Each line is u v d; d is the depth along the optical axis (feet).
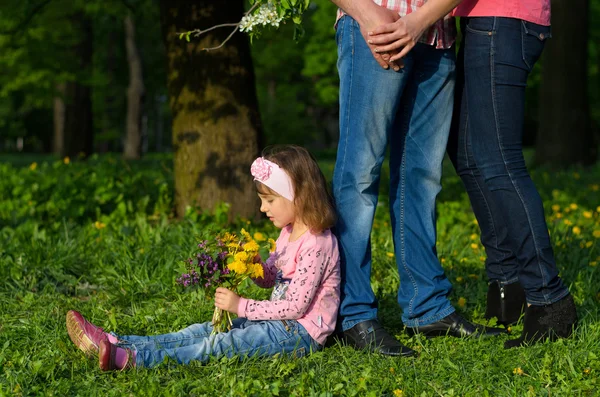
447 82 12.62
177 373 11.13
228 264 11.51
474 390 10.66
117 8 61.57
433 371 11.32
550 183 40.45
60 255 19.15
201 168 26.37
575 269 18.12
